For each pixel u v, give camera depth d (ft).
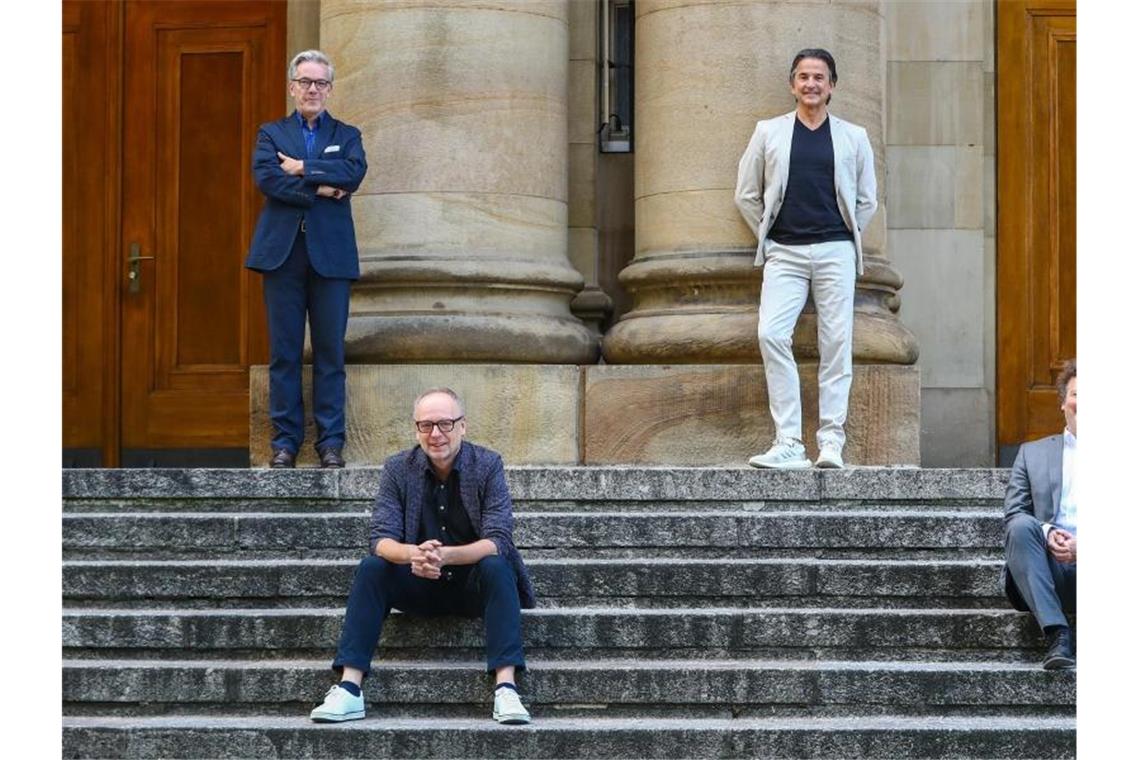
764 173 35.68
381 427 37.17
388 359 37.60
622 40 42.32
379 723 25.96
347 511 32.12
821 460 34.73
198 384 44.70
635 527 30.19
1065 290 43.47
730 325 36.86
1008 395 43.32
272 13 44.88
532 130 38.40
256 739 25.72
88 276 45.09
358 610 26.32
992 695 26.53
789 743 25.55
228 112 44.93
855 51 37.55
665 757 25.52
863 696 26.53
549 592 28.89
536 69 38.50
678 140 37.63
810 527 30.04
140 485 32.17
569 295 39.27
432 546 26.25
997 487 31.73
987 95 43.52
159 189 45.03
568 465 37.27
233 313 44.75
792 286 35.19
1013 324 43.42
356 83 38.24
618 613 27.81
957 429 43.19
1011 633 27.50
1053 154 43.55
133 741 25.89
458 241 37.91
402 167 37.93
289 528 30.48
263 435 37.45
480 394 37.22
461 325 37.45
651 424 37.09
